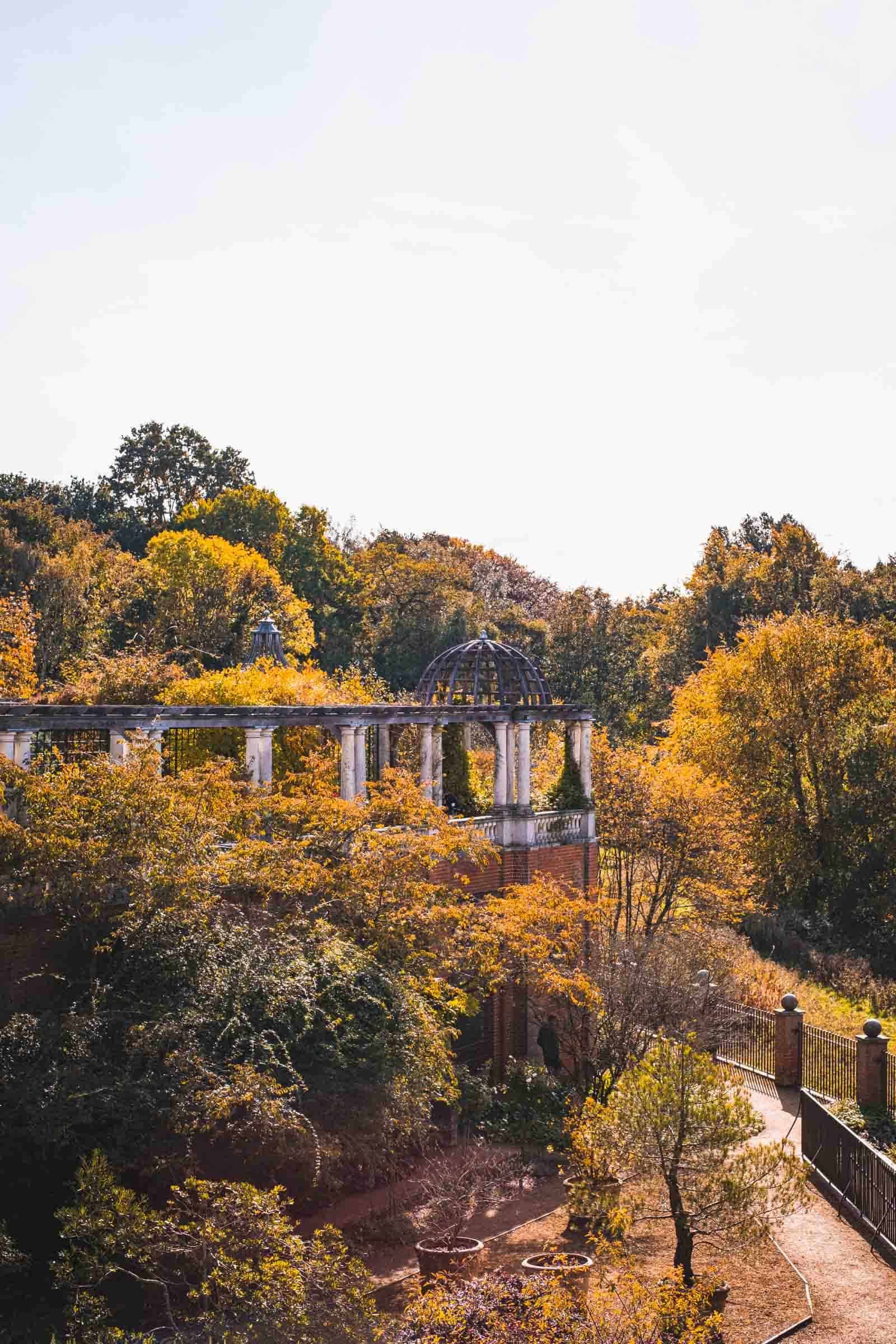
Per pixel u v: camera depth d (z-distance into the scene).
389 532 93.62
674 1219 14.67
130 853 15.38
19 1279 14.25
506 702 29.30
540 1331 11.74
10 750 16.97
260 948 16.03
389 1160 17.77
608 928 27.95
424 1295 13.17
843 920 42.06
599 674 66.75
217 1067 14.27
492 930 20.94
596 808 33.06
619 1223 14.46
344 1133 15.32
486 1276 13.49
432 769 25.27
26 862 15.11
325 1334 11.60
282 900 18.00
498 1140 20.97
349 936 17.97
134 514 91.00
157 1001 14.98
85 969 15.77
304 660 65.25
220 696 26.22
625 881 35.34
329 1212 17.53
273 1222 12.28
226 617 60.38
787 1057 24.25
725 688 46.31
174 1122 13.60
